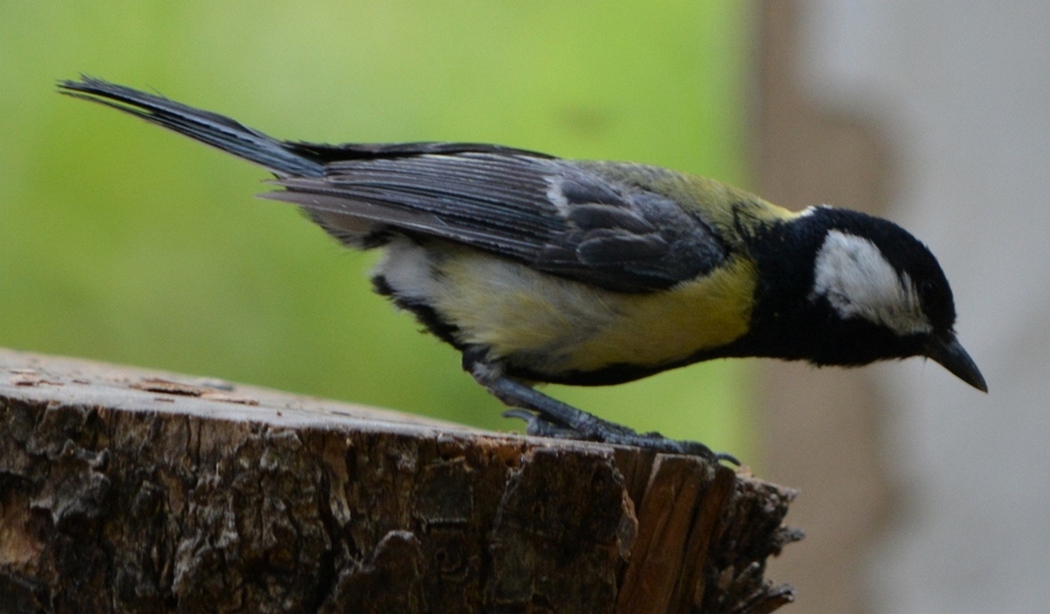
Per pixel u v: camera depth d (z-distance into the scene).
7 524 5.02
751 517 6.27
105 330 12.91
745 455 13.16
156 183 13.20
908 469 11.52
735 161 14.08
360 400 12.95
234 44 13.79
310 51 13.96
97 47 13.48
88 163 13.05
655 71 14.43
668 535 5.90
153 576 5.06
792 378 12.23
